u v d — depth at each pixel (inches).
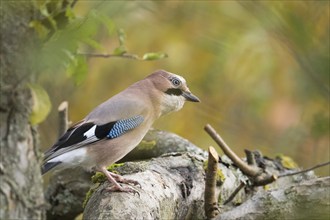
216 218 327.3
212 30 579.5
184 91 415.2
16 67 275.9
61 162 361.4
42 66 274.7
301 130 493.4
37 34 277.7
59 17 279.6
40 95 272.1
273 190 321.7
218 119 599.2
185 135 598.5
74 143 364.8
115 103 386.0
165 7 573.3
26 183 281.6
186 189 359.3
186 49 579.5
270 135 585.0
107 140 372.2
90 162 369.1
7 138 277.7
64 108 431.5
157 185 339.6
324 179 310.7
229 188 395.2
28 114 281.7
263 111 577.3
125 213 299.7
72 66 297.6
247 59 573.0
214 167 345.1
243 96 585.3
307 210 309.4
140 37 568.7
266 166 429.4
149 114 395.2
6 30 275.3
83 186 427.8
